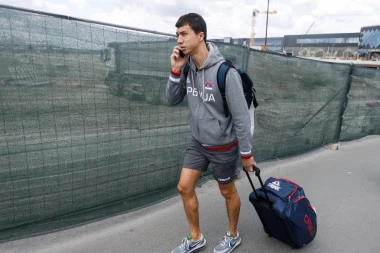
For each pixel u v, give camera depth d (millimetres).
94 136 2850
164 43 3170
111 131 2955
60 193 2752
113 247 2617
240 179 4227
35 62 2367
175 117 3453
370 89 6812
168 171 3521
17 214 2572
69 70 2555
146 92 3139
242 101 2047
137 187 3273
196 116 2209
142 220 3072
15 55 2266
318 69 5281
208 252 2596
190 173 2363
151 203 3404
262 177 4348
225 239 2578
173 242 2719
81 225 2906
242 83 2129
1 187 2463
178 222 3049
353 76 6133
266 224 2637
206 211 3285
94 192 2959
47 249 2539
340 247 2738
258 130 4516
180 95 2367
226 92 2035
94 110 2795
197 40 2002
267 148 4805
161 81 3230
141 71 3043
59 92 2549
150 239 2750
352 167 4910
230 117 2205
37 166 2586
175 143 3521
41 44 2361
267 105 4539
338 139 6215
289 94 4871
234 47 3770
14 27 2215
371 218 3281
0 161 2416
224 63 2043
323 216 3281
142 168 3273
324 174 4555
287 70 4688
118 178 3102
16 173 2502
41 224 2703
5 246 2518
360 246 2770
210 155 2289
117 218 3080
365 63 43031
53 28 2396
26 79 2359
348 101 6273
